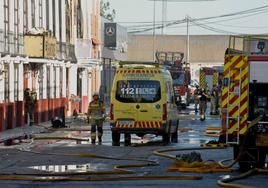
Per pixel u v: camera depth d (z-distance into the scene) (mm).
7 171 26359
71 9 76312
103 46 100375
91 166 28125
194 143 40219
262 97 25719
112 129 39312
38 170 26688
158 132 39125
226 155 32406
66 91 73188
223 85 26047
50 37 60781
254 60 25766
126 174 25469
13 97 54000
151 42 152875
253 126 25703
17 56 54594
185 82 88562
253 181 23891
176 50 156500
